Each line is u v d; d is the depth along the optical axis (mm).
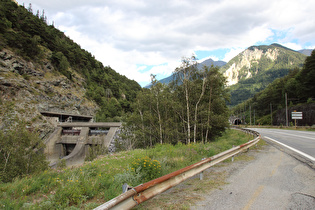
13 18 109250
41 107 72875
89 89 132875
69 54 140000
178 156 10930
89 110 111562
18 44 90812
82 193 5051
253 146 14977
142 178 6598
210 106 31484
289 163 8641
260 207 4070
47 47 125000
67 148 60406
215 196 4742
